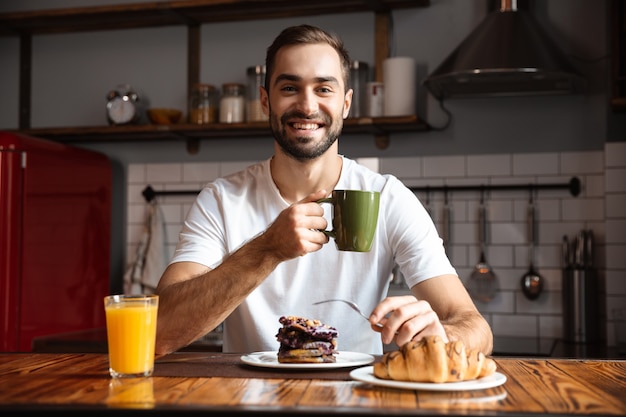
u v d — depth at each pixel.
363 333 1.90
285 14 3.69
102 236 3.80
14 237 3.28
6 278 3.26
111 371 1.27
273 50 1.82
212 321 1.60
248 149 3.79
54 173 3.48
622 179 3.25
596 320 3.24
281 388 1.16
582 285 3.22
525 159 3.43
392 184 1.96
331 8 3.60
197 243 1.91
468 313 1.65
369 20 3.63
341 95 1.83
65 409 1.01
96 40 4.00
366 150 3.61
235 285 1.55
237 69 3.79
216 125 3.52
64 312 3.54
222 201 1.96
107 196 3.84
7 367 1.39
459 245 3.50
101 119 3.97
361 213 1.36
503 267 3.44
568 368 1.39
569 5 3.39
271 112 1.83
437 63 3.54
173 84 3.89
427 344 1.15
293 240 1.41
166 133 3.64
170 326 1.60
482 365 1.18
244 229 1.94
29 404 1.03
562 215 3.38
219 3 3.52
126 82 3.95
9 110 4.07
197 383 1.21
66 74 4.03
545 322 3.38
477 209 3.48
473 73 3.00
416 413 0.97
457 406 1.02
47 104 4.05
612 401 1.06
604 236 3.32
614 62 3.21
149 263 3.76
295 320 1.39
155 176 3.89
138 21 3.88
